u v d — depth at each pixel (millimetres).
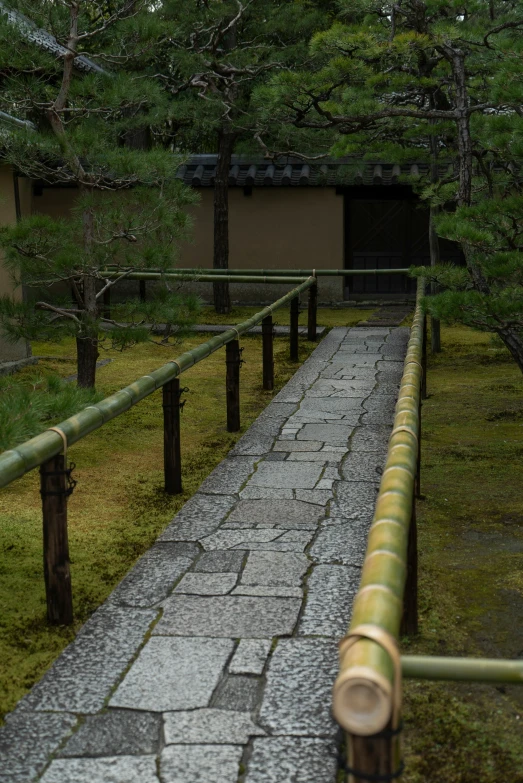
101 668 2830
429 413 7160
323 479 5016
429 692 2771
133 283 13852
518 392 7805
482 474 5391
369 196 13938
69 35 6441
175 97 12695
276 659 2863
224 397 7695
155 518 4504
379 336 10734
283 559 3773
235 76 11602
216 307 12953
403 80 7152
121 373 8742
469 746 2463
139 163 6223
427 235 14578
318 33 6504
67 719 2525
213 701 2605
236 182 13531
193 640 3016
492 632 3244
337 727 2461
